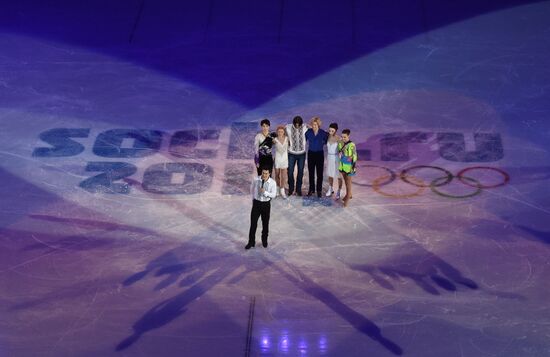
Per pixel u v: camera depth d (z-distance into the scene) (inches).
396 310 1043.3
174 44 1747.0
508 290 1075.9
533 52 1669.5
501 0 1843.0
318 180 1269.7
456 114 1491.1
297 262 1139.3
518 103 1518.2
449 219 1224.2
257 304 1058.1
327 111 1515.7
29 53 1723.7
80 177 1349.7
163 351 981.2
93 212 1261.1
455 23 1775.3
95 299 1073.5
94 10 1862.7
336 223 1222.3
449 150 1395.2
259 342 992.2
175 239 1195.9
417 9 1822.1
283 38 1747.0
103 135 1464.1
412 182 1316.4
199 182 1332.4
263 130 1208.2
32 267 1138.0
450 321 1020.5
